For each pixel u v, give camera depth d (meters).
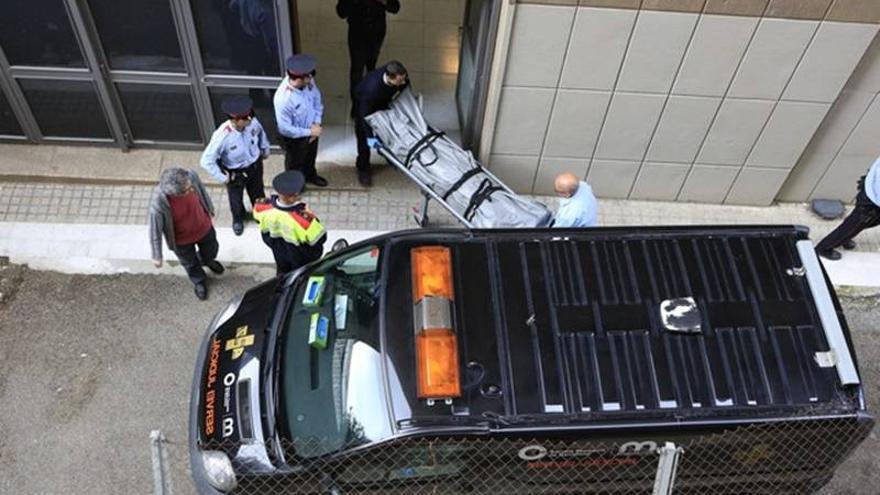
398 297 5.11
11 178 7.61
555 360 4.76
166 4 6.64
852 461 6.10
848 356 4.79
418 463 4.71
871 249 7.71
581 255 5.30
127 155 7.87
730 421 4.61
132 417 6.10
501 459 4.66
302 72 6.38
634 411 4.61
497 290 5.07
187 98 7.46
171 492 5.18
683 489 5.02
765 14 6.21
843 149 7.55
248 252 7.25
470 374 4.70
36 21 6.68
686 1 6.14
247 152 6.54
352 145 8.16
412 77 8.80
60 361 6.39
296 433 4.86
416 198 7.80
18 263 7.00
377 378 4.82
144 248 7.22
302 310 5.42
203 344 5.79
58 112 7.52
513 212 6.45
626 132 7.27
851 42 6.39
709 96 6.89
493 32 6.58
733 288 5.12
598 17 6.27
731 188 7.90
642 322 4.93
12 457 5.84
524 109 7.05
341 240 6.37
